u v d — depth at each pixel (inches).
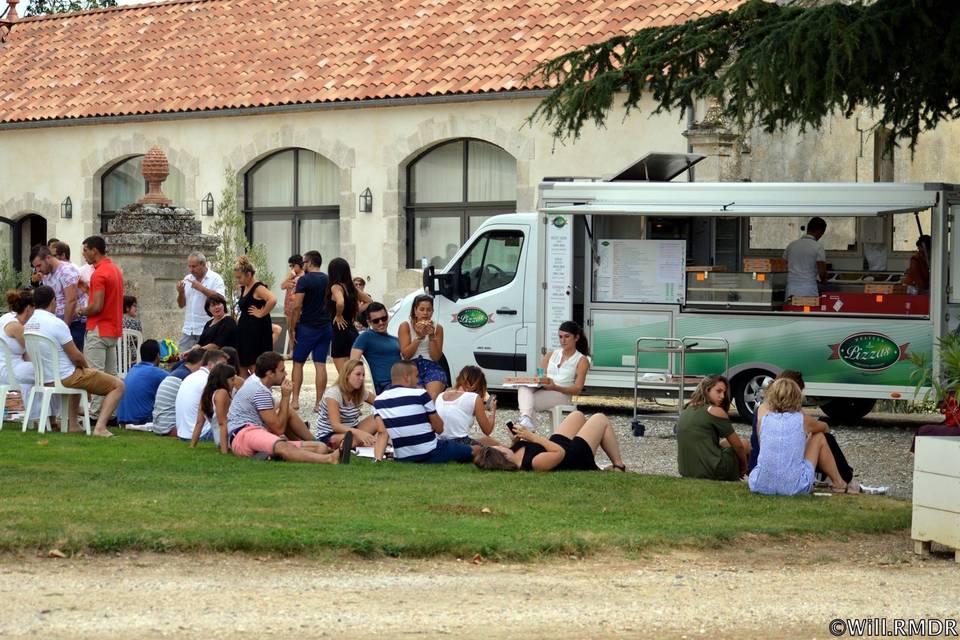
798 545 1385.3
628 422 2438.5
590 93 2178.9
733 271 2495.1
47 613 1038.4
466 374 1854.1
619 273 2443.4
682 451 1761.8
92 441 1988.2
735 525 1422.2
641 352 2431.1
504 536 1315.2
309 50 3833.7
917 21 1955.0
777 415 1632.6
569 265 2437.3
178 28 4212.6
